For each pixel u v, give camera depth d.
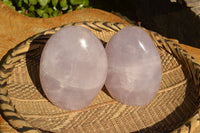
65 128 0.36
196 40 0.72
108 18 0.59
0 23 0.52
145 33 0.37
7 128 0.35
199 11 0.71
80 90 0.35
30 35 0.52
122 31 0.37
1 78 0.38
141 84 0.36
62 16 0.58
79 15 0.58
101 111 0.39
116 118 0.38
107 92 0.42
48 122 0.37
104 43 0.47
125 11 0.94
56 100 0.36
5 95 0.36
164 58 0.46
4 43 0.49
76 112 0.39
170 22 0.81
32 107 0.38
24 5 0.75
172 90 0.42
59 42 0.34
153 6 0.86
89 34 0.35
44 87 0.36
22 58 0.45
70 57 0.34
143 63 0.35
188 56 0.43
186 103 0.39
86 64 0.34
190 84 0.42
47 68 0.35
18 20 0.54
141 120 0.38
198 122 0.33
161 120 0.38
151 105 0.40
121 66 0.36
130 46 0.35
